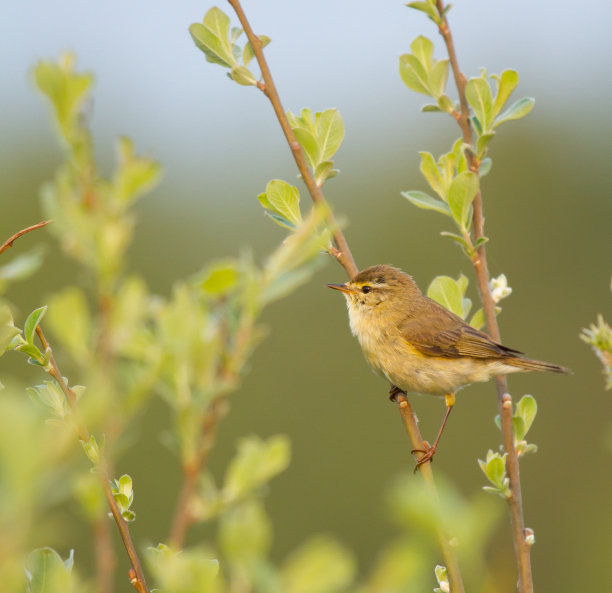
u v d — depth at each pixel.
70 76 2.98
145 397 2.74
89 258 2.88
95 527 2.83
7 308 3.94
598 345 6.00
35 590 3.62
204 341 2.99
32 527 2.32
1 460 2.30
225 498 3.02
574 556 23.41
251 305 3.13
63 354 3.32
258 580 2.65
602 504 24.38
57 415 4.86
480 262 7.85
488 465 7.01
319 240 3.26
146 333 3.03
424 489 2.50
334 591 2.59
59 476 2.40
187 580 2.86
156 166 3.03
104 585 2.78
